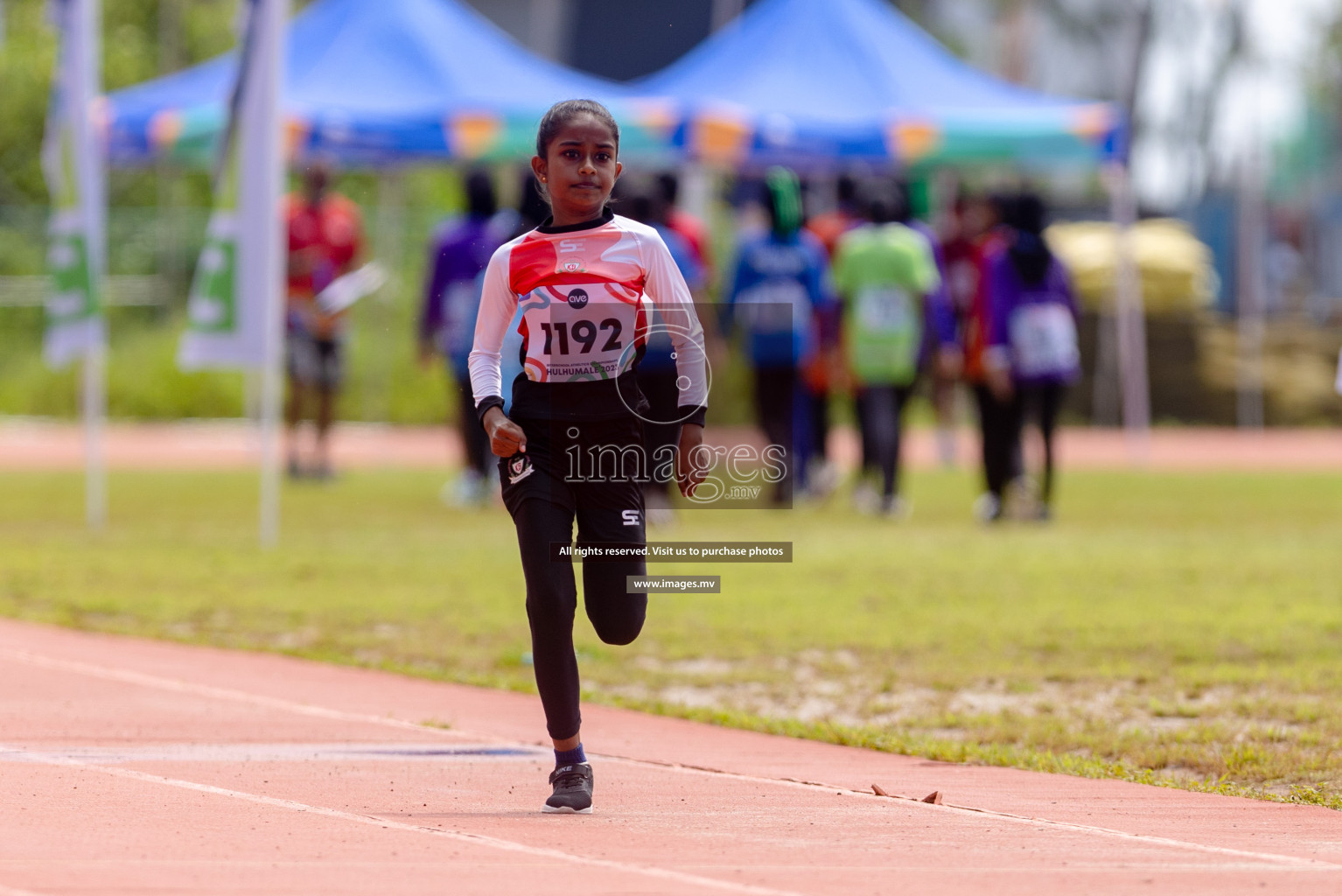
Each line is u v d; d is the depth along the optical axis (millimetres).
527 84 58125
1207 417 89438
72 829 14086
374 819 14852
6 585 30938
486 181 46562
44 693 21172
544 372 15078
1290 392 90812
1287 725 20266
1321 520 45344
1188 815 15734
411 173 99312
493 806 15648
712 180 81250
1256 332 92562
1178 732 19703
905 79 60812
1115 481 57625
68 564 34188
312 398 77375
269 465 38250
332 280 54938
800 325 45500
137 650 24844
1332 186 109125
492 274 15203
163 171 95188
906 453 72562
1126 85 111188
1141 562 35938
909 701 22203
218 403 83438
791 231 45812
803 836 14586
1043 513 44750
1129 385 67000
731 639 26609
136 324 90375
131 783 16078
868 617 28609
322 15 59812
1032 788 17031
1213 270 103625
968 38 117250
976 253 56219
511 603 29922
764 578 33656
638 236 15117
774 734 20094
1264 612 28703
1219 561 36031
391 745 18594
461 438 48062
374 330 84625
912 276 46219
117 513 44750
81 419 82875
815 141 57844
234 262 37562
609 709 21594
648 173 58781
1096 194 107625
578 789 15453
